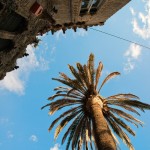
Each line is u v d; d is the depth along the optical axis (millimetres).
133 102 23188
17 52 18219
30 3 14867
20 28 15938
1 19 13867
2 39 15203
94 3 22516
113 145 18547
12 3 13352
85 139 24500
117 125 24422
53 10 18156
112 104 24188
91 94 23328
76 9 20391
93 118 21047
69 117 24016
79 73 23656
